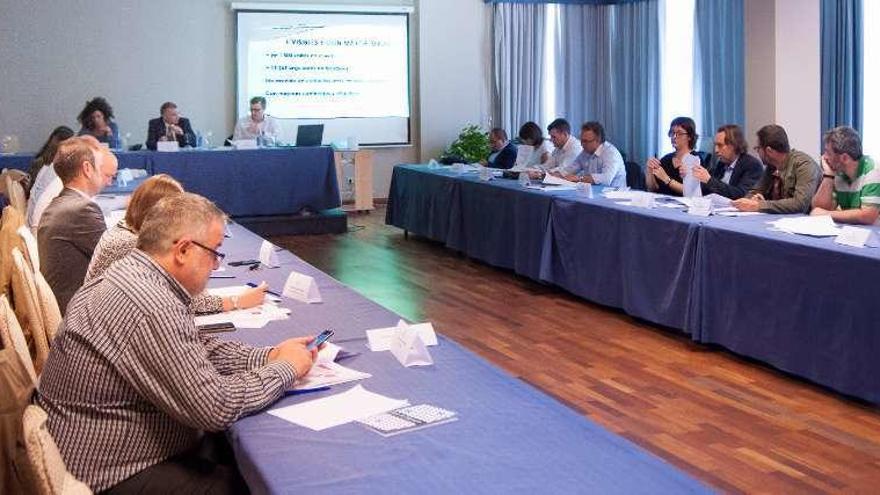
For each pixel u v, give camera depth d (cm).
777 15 682
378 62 1016
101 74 930
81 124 831
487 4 1038
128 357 175
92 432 177
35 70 909
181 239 186
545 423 174
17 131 910
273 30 977
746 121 718
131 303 177
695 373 398
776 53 686
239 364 207
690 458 304
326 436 171
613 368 409
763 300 387
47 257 323
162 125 851
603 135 637
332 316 267
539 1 1025
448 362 217
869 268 333
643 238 468
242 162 807
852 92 734
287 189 826
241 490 183
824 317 356
